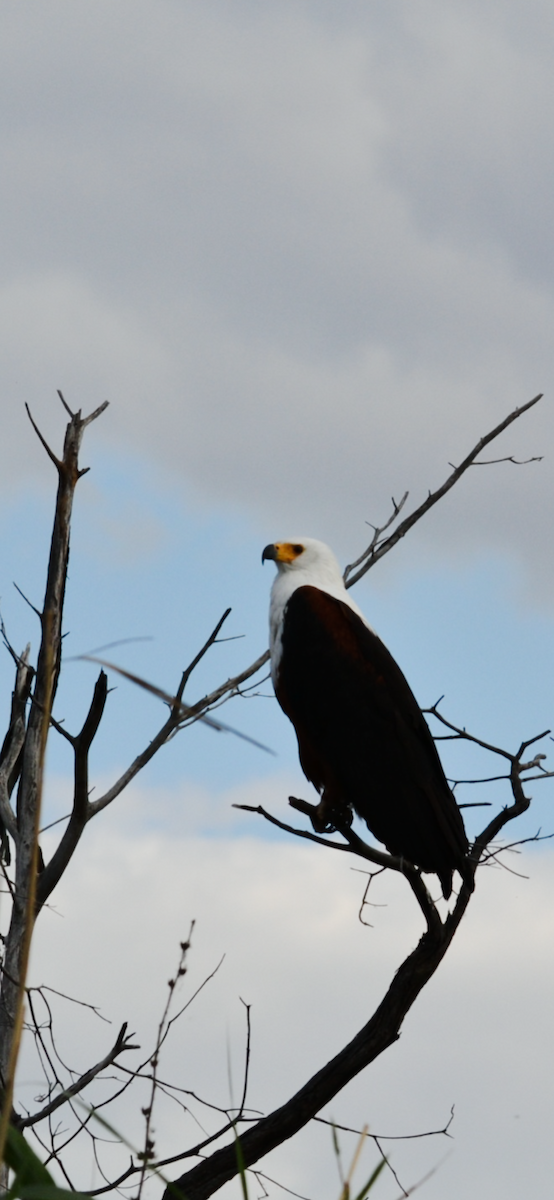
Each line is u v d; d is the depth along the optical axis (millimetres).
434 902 8961
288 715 11281
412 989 9289
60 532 12219
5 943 11062
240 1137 9555
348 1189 4812
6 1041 10562
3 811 11750
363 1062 9406
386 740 10586
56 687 12125
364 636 11008
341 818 11117
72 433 12500
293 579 11508
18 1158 4562
